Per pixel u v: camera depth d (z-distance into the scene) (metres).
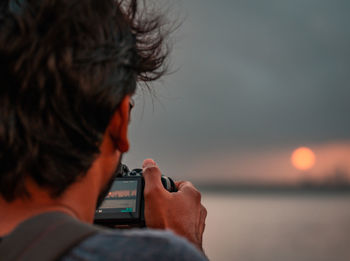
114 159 0.66
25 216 0.53
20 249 0.47
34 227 0.49
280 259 32.59
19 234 0.48
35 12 0.54
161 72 0.80
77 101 0.54
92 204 0.62
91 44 0.56
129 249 0.47
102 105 0.57
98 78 0.56
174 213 0.92
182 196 0.95
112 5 0.65
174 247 0.48
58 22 0.54
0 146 0.51
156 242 0.48
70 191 0.57
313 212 111.75
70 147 0.54
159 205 0.92
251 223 71.06
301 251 37.56
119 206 1.04
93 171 0.61
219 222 74.00
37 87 0.52
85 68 0.55
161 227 0.92
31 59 0.52
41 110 0.52
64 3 0.55
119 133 0.64
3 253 0.47
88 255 0.46
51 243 0.47
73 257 0.46
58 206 0.55
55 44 0.53
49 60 0.52
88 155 0.56
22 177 0.52
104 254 0.46
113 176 0.68
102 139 0.59
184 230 0.91
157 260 0.47
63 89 0.53
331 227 62.16
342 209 128.12
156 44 0.77
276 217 89.62
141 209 1.06
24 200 0.54
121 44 0.63
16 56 0.51
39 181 0.54
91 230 0.50
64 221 0.50
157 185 0.95
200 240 0.95
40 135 0.52
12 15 0.53
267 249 37.94
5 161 0.52
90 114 0.56
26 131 0.51
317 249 38.94
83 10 0.57
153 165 1.08
